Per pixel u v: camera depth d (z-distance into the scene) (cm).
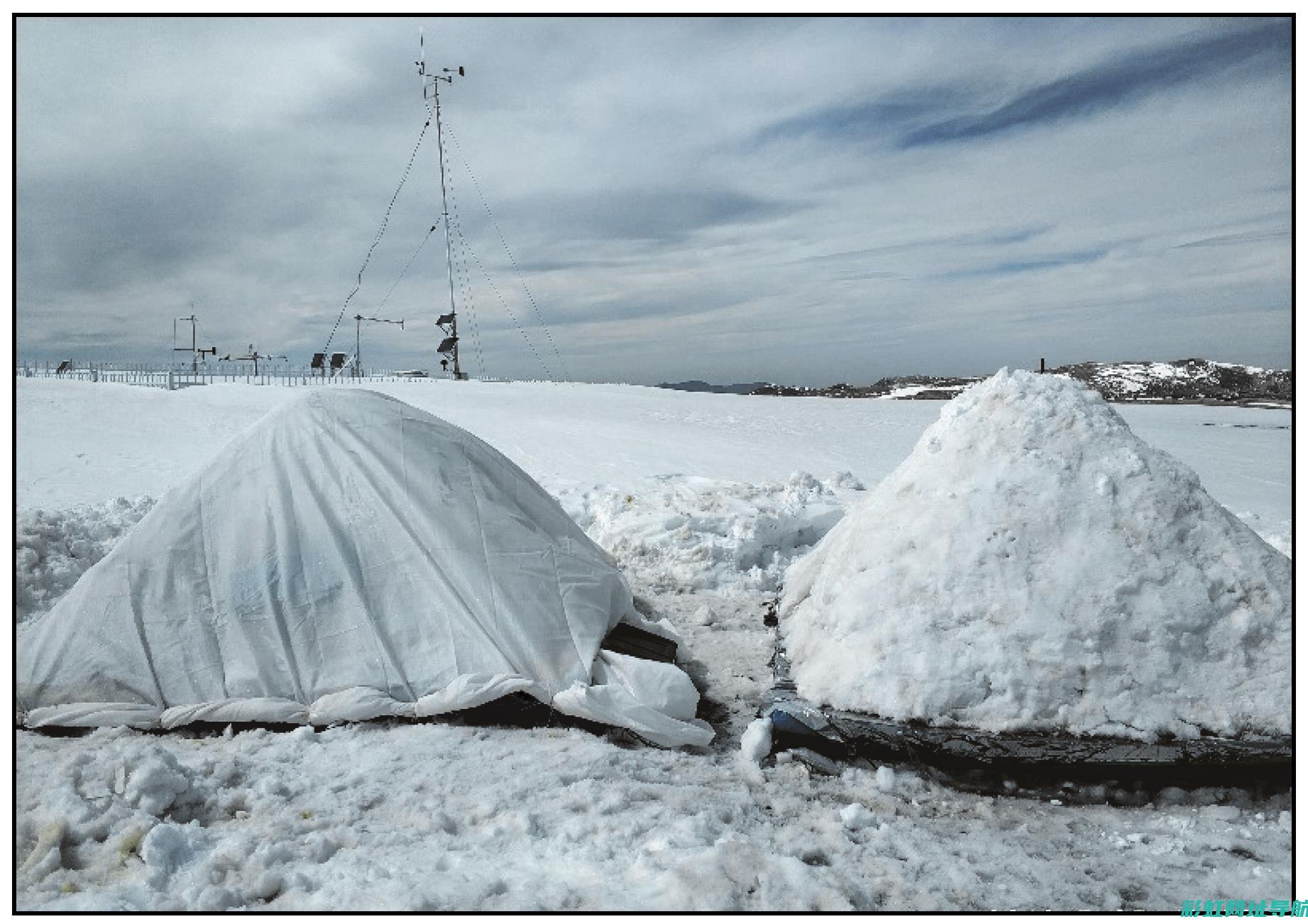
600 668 485
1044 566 436
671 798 384
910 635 432
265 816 364
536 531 541
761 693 537
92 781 368
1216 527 443
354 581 494
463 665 477
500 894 302
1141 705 396
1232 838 357
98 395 2323
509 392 3123
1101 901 312
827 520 915
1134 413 3159
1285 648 405
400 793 384
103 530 751
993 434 498
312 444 532
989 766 405
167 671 473
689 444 1953
